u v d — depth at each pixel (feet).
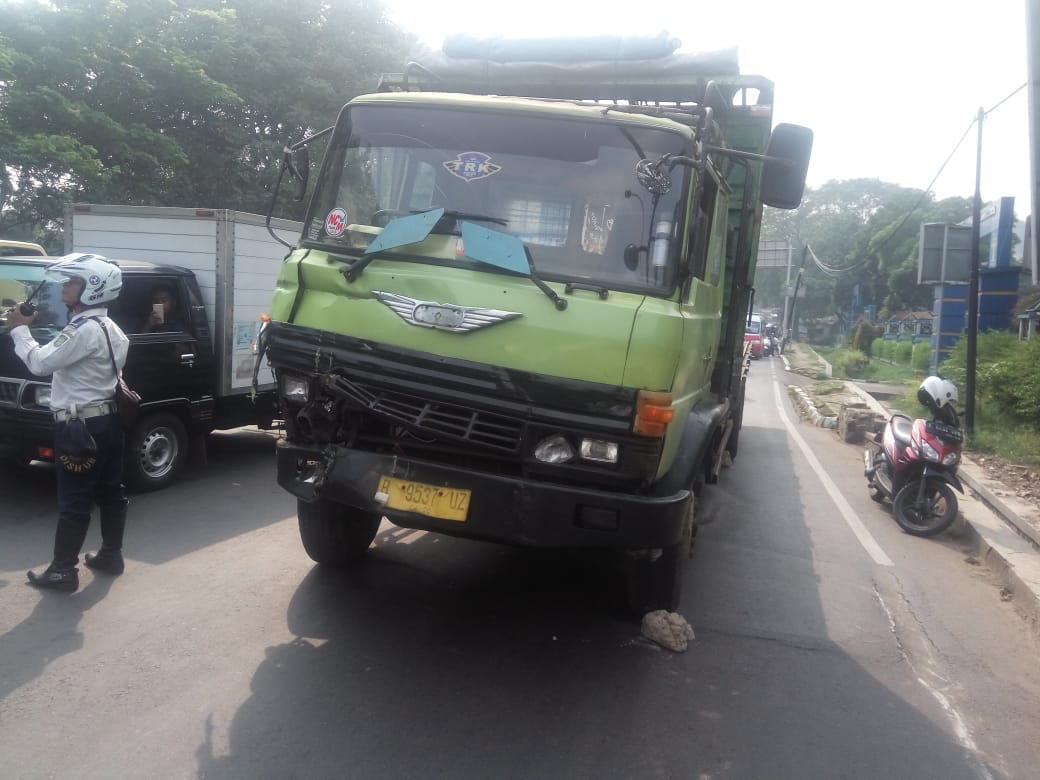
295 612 16.22
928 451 25.93
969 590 21.13
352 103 15.80
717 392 20.81
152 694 12.75
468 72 19.26
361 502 14.25
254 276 28.37
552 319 13.33
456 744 11.91
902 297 171.53
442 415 13.84
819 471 36.55
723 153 15.01
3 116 42.88
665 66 18.20
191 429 26.45
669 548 16.06
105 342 16.49
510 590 18.22
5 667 13.32
